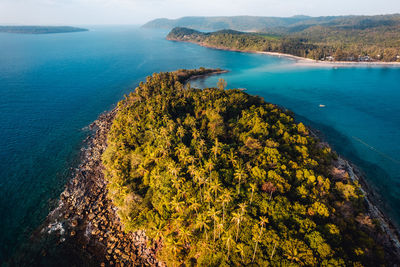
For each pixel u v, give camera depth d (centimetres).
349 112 17500
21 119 15125
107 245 7131
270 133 10956
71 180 9844
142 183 8562
